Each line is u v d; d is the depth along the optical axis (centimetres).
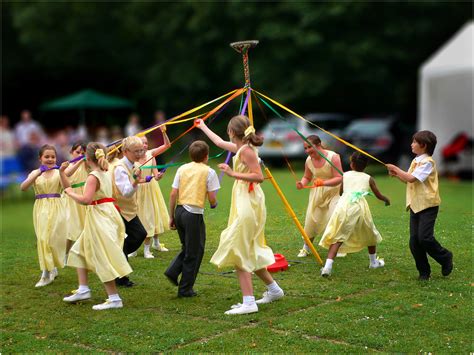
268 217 912
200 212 586
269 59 1936
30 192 1495
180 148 2211
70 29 2233
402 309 535
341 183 670
